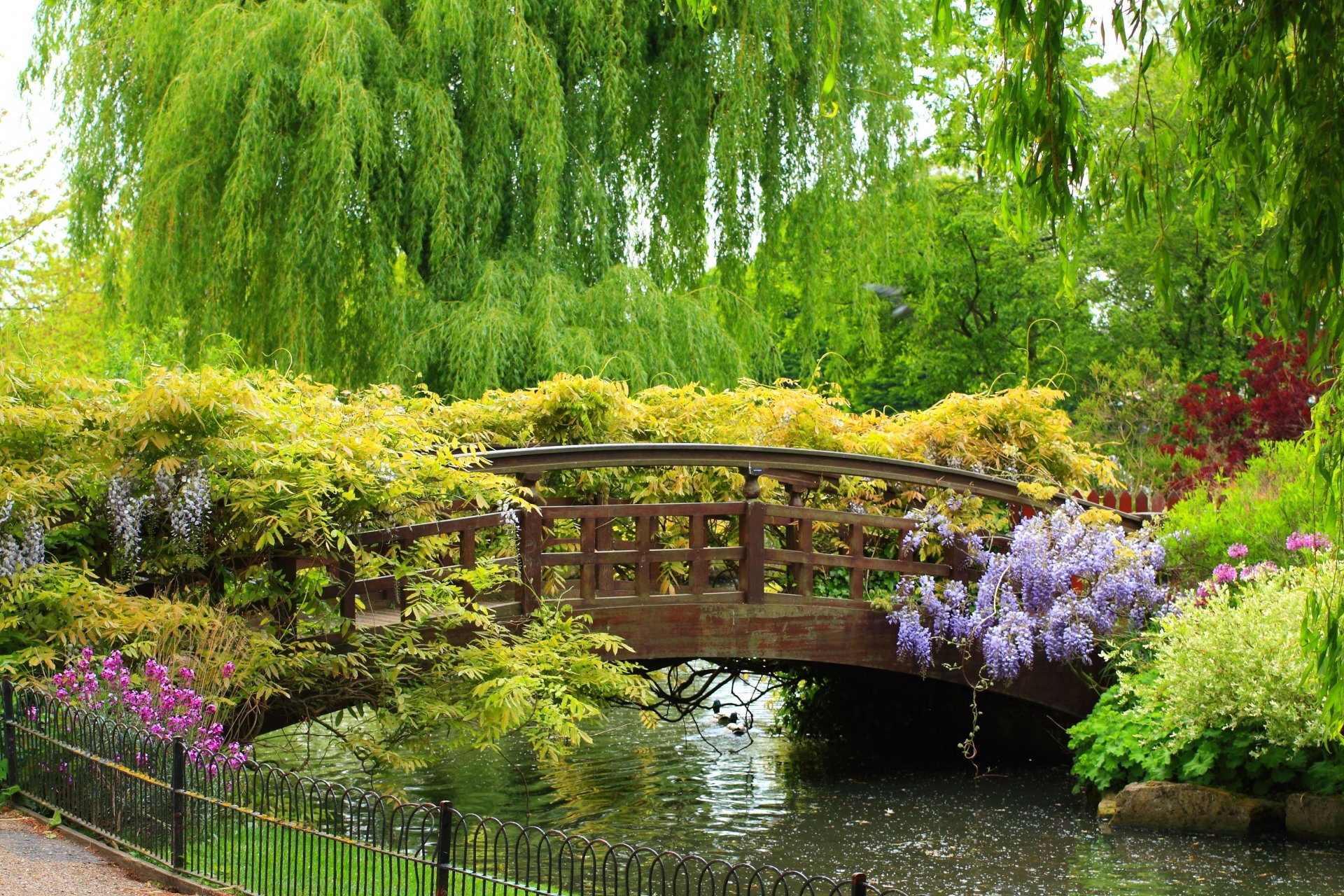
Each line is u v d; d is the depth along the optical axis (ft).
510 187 45.01
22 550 21.04
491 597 26.89
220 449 21.83
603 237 45.11
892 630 28.96
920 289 90.63
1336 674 14.76
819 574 33.73
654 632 26.66
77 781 17.97
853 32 47.70
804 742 34.55
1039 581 28.60
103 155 45.44
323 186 40.93
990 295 92.12
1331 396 14.47
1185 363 83.35
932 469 29.96
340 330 44.45
